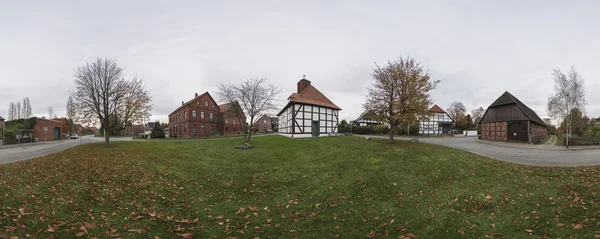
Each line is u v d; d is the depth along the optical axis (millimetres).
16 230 5168
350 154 15031
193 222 6348
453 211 7020
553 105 33281
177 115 55219
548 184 8852
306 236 5750
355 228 6180
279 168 12742
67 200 7234
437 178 10070
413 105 17516
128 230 5578
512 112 30344
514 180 9445
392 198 8266
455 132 64875
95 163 12570
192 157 15562
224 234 5742
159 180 10188
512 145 24797
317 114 31016
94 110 18500
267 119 88062
